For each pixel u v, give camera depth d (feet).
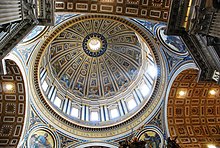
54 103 78.84
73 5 52.80
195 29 40.96
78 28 97.60
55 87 87.71
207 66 44.57
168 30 46.39
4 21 34.42
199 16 39.78
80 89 97.09
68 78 96.37
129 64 96.68
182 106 69.10
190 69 58.59
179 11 44.27
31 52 62.69
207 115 69.92
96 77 100.73
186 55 59.62
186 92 67.26
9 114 63.10
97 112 88.99
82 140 74.69
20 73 58.54
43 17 45.80
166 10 51.60
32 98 67.10
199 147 66.03
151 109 73.72
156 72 72.28
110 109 89.35
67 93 91.35
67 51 98.58
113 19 63.21
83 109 88.63
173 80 65.05
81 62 101.24
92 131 77.41
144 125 73.77
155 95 73.41
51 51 91.81
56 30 64.59
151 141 71.72
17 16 37.83
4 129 62.49
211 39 40.60
